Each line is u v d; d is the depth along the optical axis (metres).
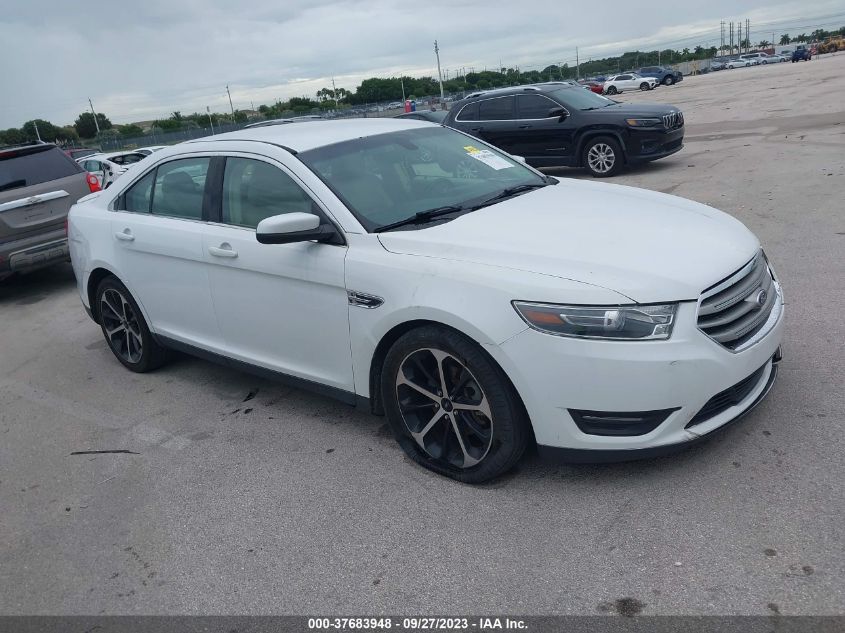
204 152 4.52
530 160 13.20
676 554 2.78
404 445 3.71
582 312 2.93
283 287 3.92
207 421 4.54
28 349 6.60
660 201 4.07
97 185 8.84
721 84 41.53
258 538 3.26
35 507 3.81
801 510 2.93
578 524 3.04
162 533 3.41
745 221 7.72
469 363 3.19
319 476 3.71
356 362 3.71
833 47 83.19
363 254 3.56
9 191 8.06
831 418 3.55
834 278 5.59
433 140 4.66
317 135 4.34
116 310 5.39
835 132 13.52
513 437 3.20
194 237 4.39
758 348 3.20
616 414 2.97
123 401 5.04
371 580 2.89
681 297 2.96
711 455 3.39
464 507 3.28
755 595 2.53
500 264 3.19
